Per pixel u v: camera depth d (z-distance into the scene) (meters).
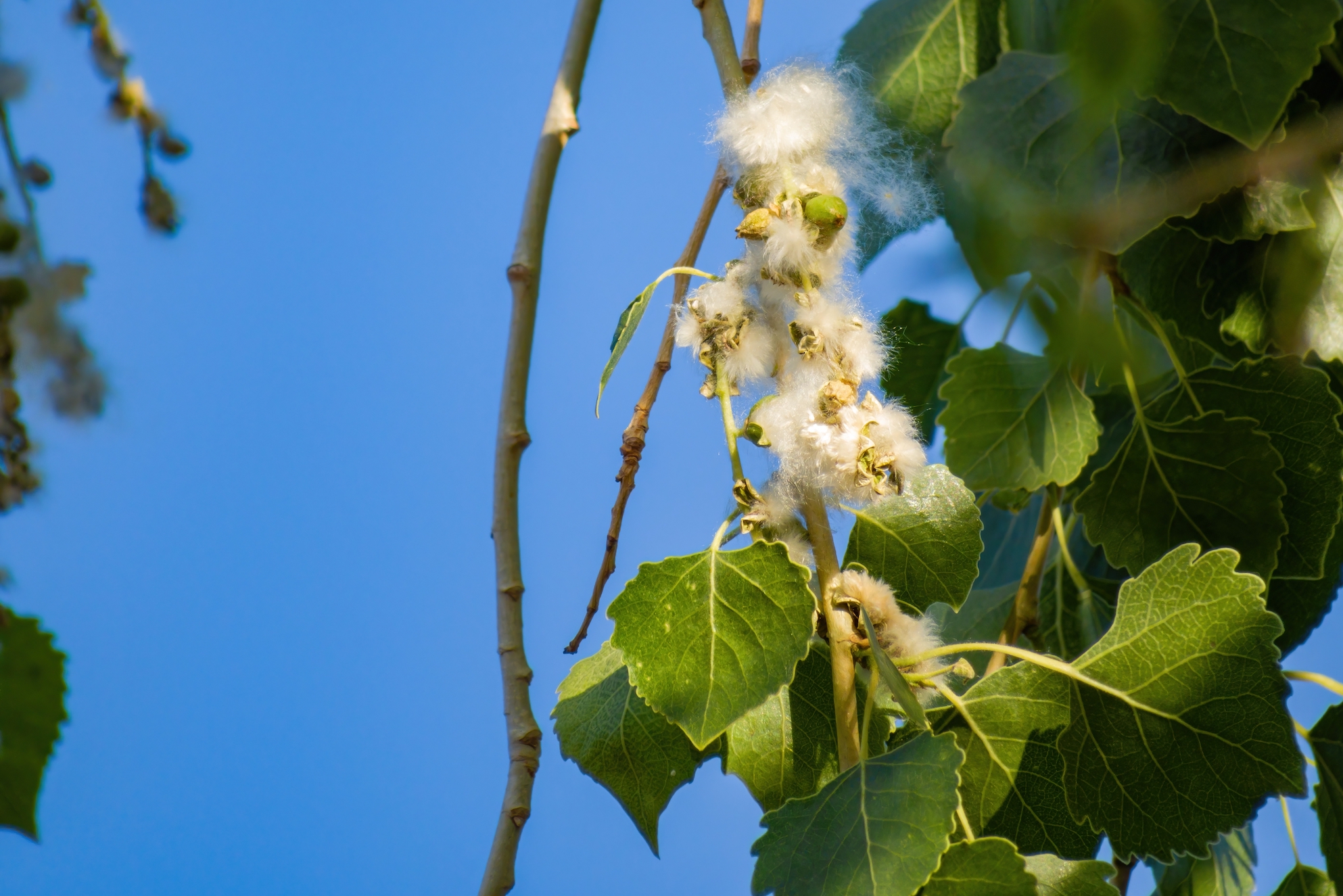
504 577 1.40
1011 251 1.40
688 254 1.42
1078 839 1.38
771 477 1.37
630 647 1.34
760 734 1.39
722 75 1.41
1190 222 1.44
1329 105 1.43
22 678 1.39
